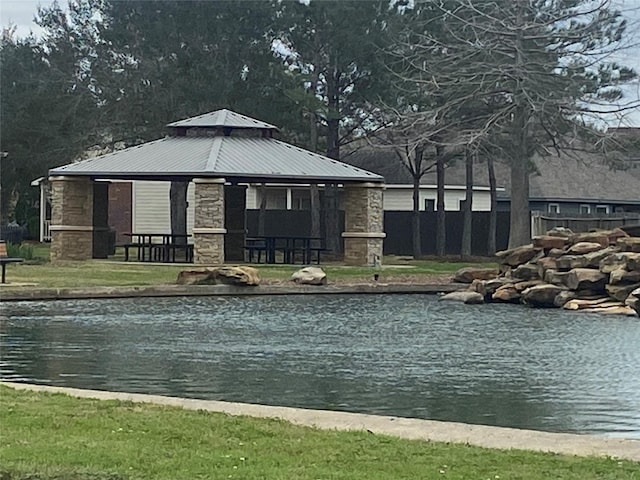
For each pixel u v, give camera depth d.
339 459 8.18
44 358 15.75
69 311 23.19
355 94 43.56
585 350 17.39
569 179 57.19
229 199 40.06
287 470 7.75
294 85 42.88
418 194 47.59
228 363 15.42
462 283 30.81
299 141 44.59
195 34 44.00
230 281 28.28
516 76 37.16
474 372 14.77
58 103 46.62
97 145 46.34
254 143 37.44
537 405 12.19
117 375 14.12
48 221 52.22
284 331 19.84
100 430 9.20
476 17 40.41
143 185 53.00
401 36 42.06
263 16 43.84
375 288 29.80
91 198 37.19
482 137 37.50
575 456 8.42
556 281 26.67
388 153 56.34
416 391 13.08
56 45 47.38
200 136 37.78
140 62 44.84
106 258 38.62
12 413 9.97
